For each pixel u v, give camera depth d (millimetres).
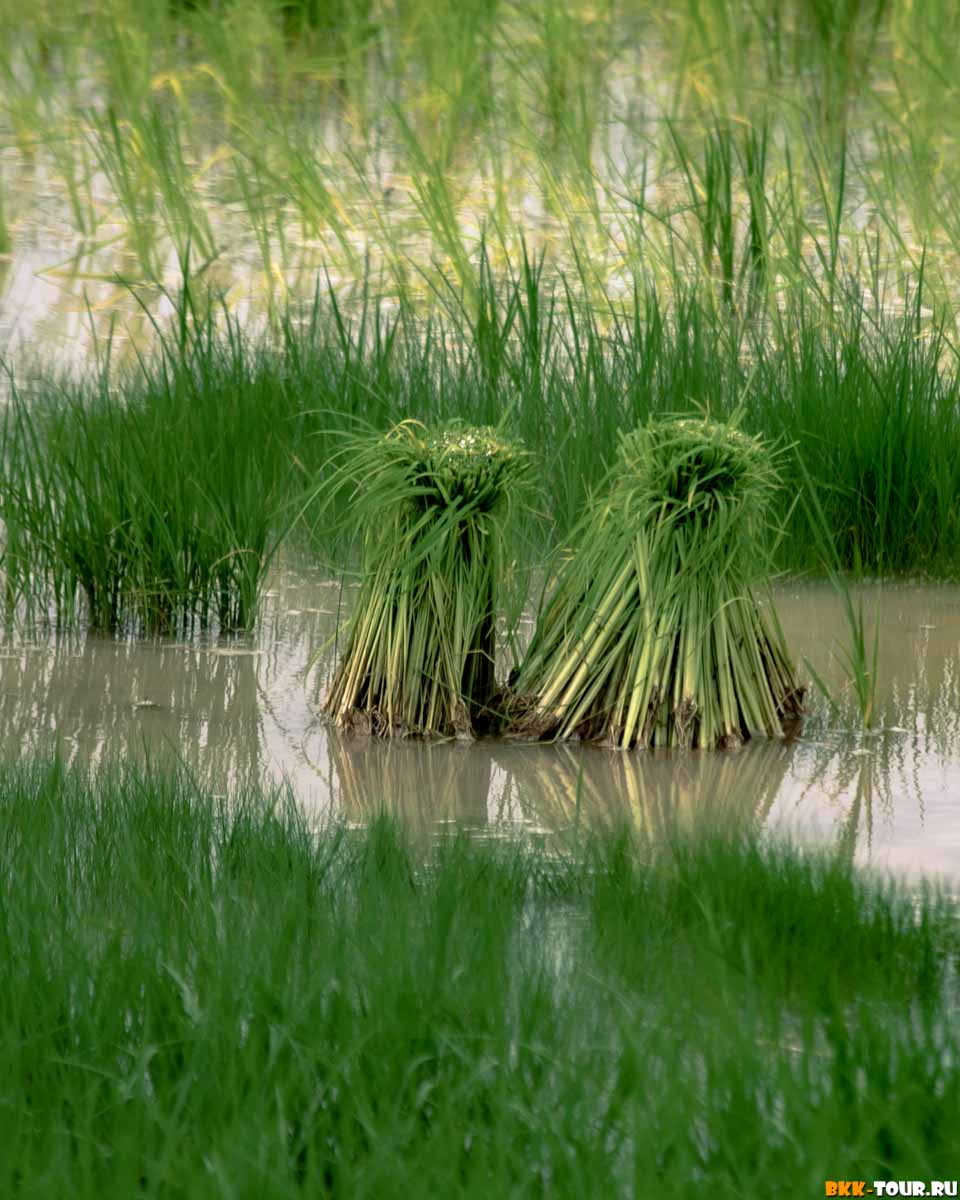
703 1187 5703
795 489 15102
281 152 26062
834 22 30766
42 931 7328
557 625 11602
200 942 7355
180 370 16453
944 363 18688
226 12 30531
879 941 7500
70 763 10516
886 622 13781
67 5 31000
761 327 20125
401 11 30766
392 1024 6570
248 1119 6062
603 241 23188
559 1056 6469
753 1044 6379
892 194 24594
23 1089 6301
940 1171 5898
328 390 16469
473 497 11266
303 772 10656
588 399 16031
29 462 14312
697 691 11234
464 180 25922
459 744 11297
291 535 15516
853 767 10828
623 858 8555
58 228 24453
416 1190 5660
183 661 12945
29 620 13781
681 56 29203
